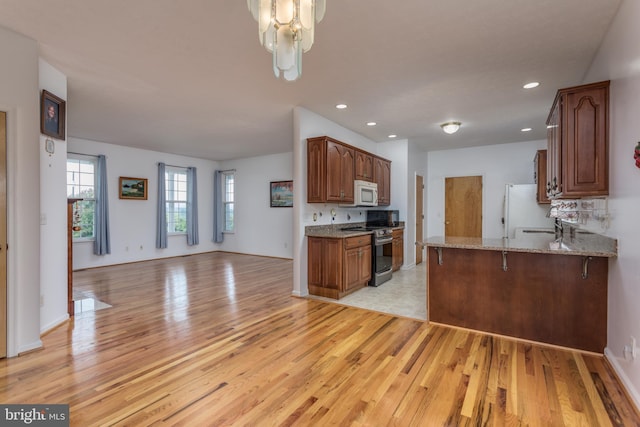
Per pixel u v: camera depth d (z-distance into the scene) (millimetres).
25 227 2420
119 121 4652
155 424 1651
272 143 6270
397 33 2316
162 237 7074
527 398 1879
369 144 5816
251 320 3217
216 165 8477
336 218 4984
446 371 2199
